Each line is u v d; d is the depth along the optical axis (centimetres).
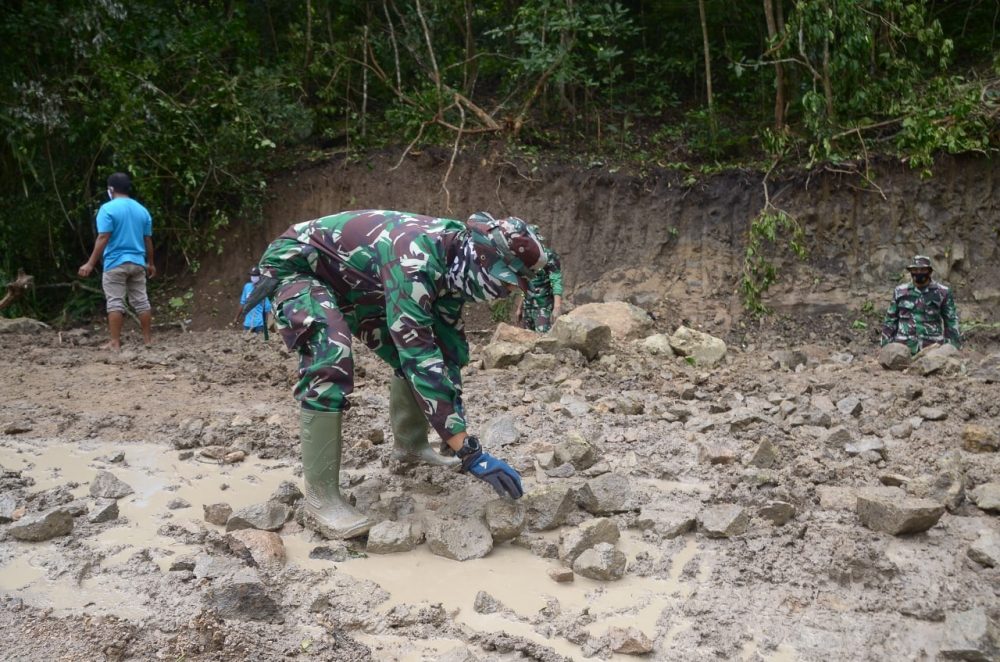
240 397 650
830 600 348
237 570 357
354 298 407
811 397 638
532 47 1298
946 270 1227
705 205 1290
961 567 368
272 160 1388
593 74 1495
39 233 1299
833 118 1228
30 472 480
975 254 1226
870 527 405
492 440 524
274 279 395
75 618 319
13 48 1242
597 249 1300
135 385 688
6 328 1064
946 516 418
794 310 1230
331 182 1360
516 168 1320
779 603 346
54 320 1295
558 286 931
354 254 389
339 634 320
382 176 1352
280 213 1364
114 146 1216
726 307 1235
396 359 443
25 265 1316
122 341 1054
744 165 1305
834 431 528
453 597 349
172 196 1355
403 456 473
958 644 308
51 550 379
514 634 323
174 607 330
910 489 441
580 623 330
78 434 548
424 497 442
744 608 342
